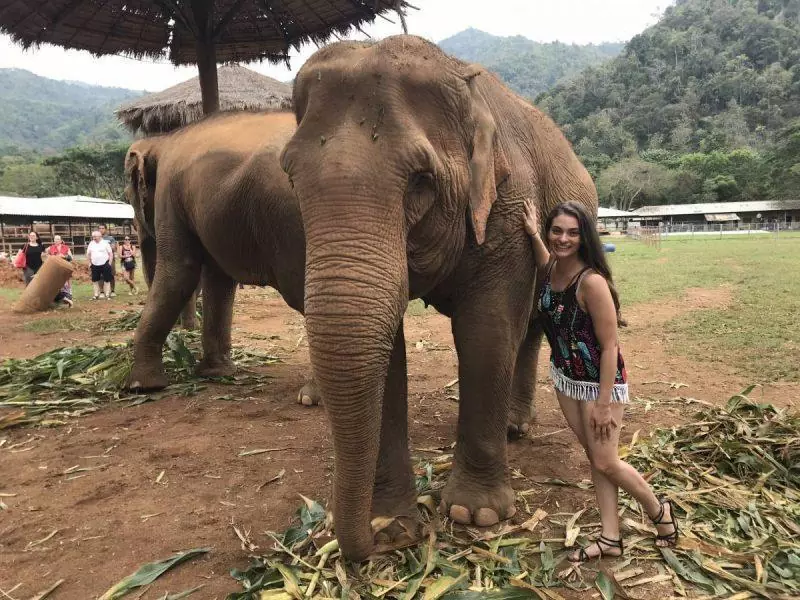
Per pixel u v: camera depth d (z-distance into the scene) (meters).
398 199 2.24
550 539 3.10
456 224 2.72
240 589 2.73
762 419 4.29
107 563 2.98
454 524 3.24
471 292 3.13
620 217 78.62
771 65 132.00
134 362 5.84
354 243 2.12
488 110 2.78
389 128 2.27
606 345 2.71
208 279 6.30
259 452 4.34
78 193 68.81
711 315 9.69
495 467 3.29
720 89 126.94
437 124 2.44
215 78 7.89
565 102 143.38
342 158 2.18
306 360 7.39
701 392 5.70
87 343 8.41
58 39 7.94
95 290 13.77
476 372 3.15
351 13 7.53
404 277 2.24
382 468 3.16
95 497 3.68
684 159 95.12
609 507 2.96
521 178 3.22
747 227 66.50
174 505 3.57
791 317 9.16
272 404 5.52
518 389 4.66
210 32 7.74
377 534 3.00
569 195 3.87
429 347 7.99
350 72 2.31
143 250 7.83
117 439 4.64
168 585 2.78
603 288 2.68
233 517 3.41
